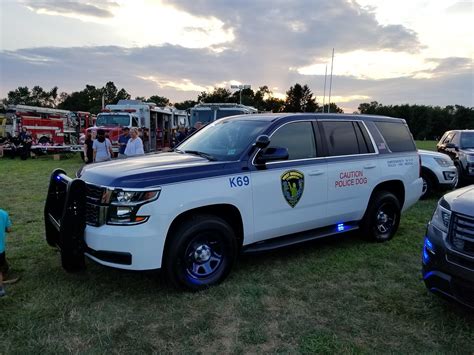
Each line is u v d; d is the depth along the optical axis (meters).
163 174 3.68
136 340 3.08
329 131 5.03
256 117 4.91
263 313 3.55
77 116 26.08
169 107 23.97
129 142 10.03
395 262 4.88
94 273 4.28
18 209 7.35
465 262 3.07
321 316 3.52
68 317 3.38
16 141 19.38
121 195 3.51
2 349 2.90
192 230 3.76
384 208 5.64
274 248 4.39
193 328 3.26
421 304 3.77
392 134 5.83
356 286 4.16
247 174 4.12
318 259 4.92
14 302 3.61
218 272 4.05
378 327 3.35
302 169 4.58
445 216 3.35
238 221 4.17
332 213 4.96
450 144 12.01
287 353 2.96
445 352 3.03
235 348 3.01
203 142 4.87
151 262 3.57
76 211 3.67
